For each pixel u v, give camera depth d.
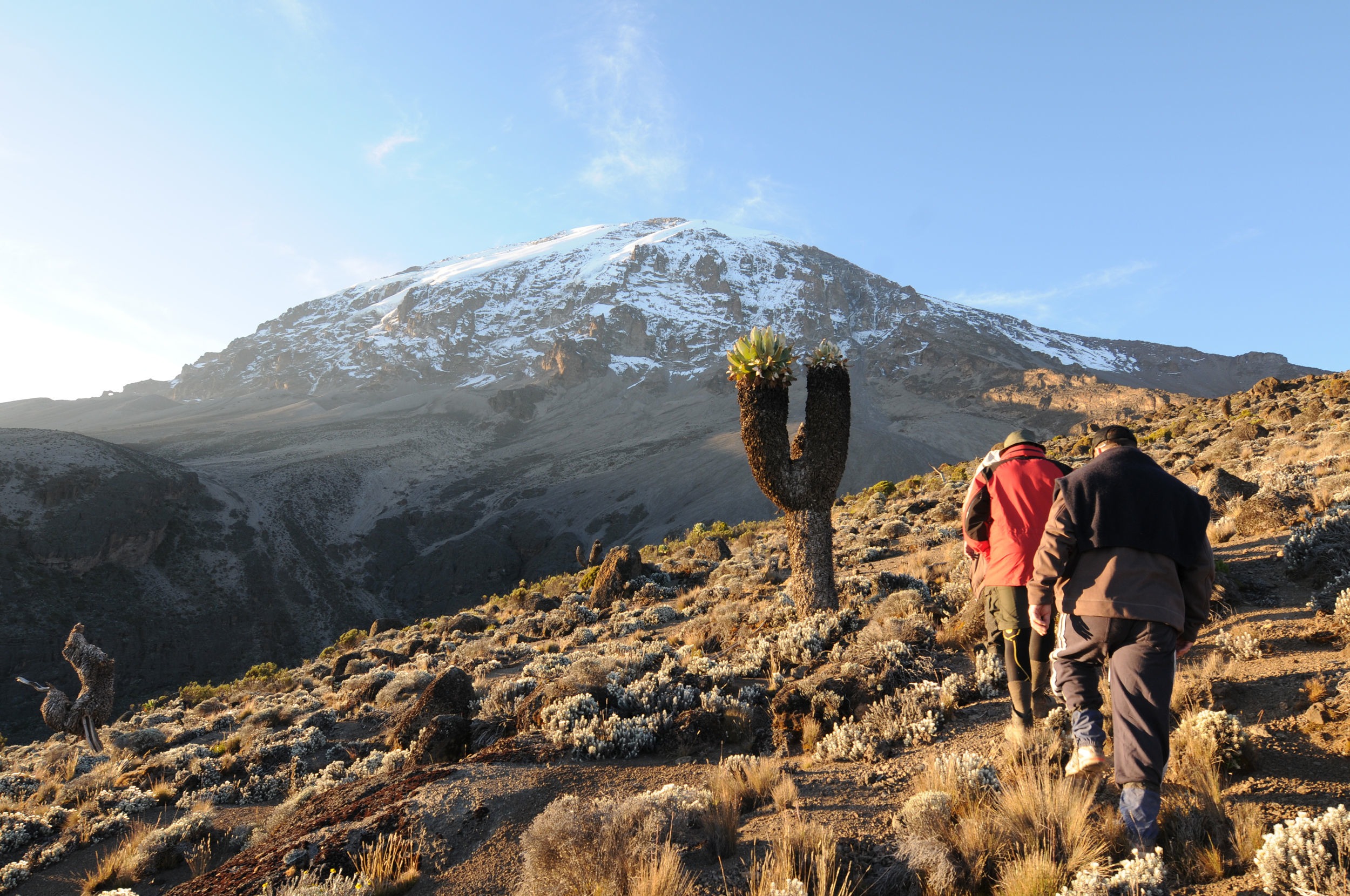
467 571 173.00
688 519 189.25
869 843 3.63
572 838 3.84
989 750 4.49
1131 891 2.64
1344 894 2.34
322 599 151.00
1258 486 12.04
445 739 7.83
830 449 10.27
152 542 139.00
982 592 4.41
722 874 3.64
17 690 91.12
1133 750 2.87
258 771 11.75
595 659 9.41
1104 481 3.13
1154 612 2.90
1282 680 4.32
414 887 4.41
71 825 10.57
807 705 6.14
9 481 132.75
